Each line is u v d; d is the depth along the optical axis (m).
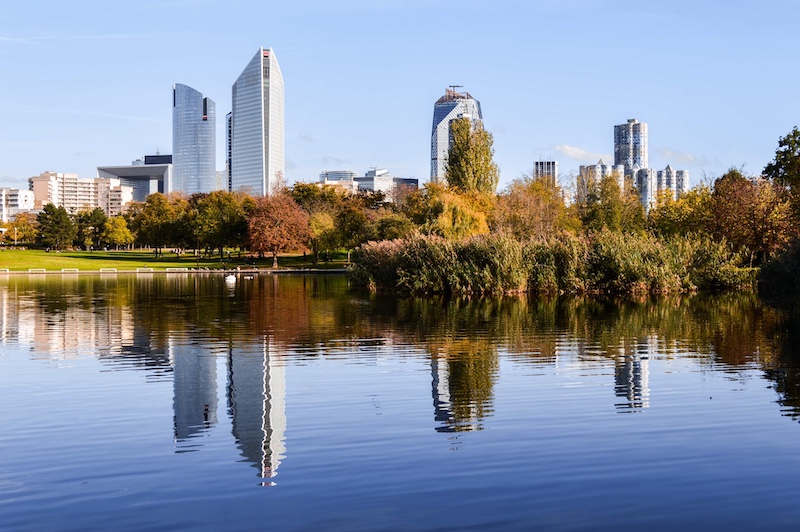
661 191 81.88
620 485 9.55
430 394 14.66
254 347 21.17
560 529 8.27
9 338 23.58
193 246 114.06
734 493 9.27
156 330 25.55
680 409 13.28
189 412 13.48
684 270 43.59
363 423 12.54
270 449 11.17
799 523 8.40
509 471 10.09
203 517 8.66
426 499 9.12
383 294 44.16
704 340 21.75
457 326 25.89
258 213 91.00
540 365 17.73
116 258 113.00
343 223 90.62
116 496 9.34
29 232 184.00
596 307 33.34
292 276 74.19
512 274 42.25
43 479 9.96
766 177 54.41
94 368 18.00
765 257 48.53
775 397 14.12
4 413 13.46
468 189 71.44
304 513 8.74
